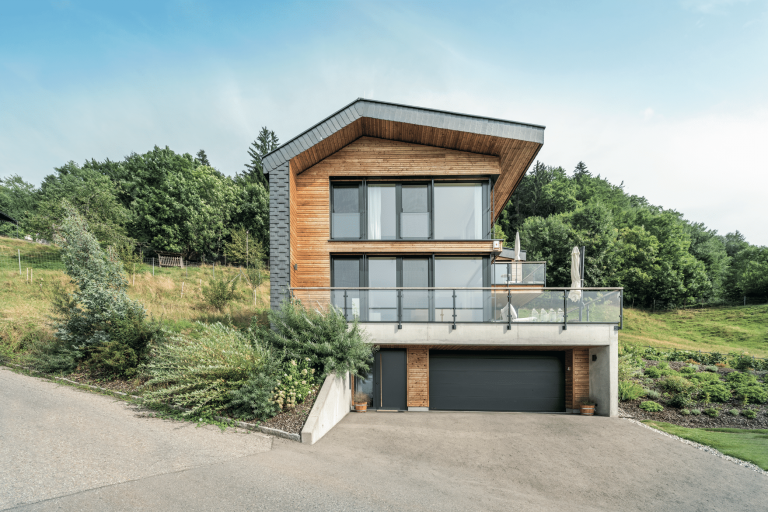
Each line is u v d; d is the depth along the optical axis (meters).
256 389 8.09
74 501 4.75
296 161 12.33
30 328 12.73
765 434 9.91
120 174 47.41
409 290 11.63
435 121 12.05
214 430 7.64
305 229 12.88
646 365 15.67
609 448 8.61
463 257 12.99
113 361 9.86
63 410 7.92
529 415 11.51
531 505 5.85
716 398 12.16
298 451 7.13
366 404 11.57
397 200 13.27
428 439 8.64
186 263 34.38
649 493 6.58
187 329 13.84
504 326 11.30
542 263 14.57
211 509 4.82
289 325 10.66
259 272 25.14
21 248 27.83
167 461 6.09
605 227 39.62
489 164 13.09
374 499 5.50
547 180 59.41
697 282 42.47
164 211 38.72
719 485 6.97
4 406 7.90
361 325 11.35
